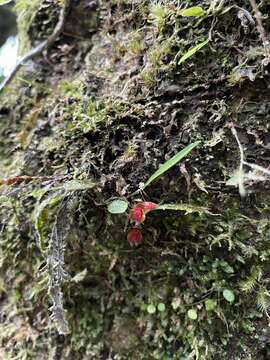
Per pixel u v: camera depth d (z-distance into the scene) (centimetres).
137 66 19
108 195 17
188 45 17
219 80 16
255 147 16
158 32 17
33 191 18
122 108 17
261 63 16
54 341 19
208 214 16
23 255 20
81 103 19
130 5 19
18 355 20
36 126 21
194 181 16
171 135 17
